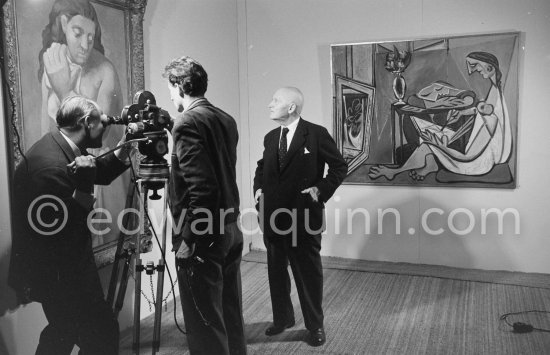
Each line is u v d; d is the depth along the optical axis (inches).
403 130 174.2
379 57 173.2
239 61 189.6
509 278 163.5
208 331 94.7
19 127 94.7
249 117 191.2
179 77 94.1
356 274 169.6
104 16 115.0
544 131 161.5
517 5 159.5
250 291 157.5
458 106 167.8
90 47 111.0
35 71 98.0
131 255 103.1
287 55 184.4
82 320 104.8
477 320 132.9
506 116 163.8
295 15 181.8
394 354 115.6
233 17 184.5
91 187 105.8
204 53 165.3
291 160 118.7
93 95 112.4
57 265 102.1
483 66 163.8
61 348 102.5
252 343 122.5
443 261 177.0
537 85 160.4
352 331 127.9
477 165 168.7
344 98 178.5
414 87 171.2
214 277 94.1
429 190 175.0
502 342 120.3
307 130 120.0
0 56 92.4
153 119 97.7
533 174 164.2
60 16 103.3
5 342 97.5
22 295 99.0
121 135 120.0
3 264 95.6
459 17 165.6
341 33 177.8
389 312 139.1
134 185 100.8
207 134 90.1
